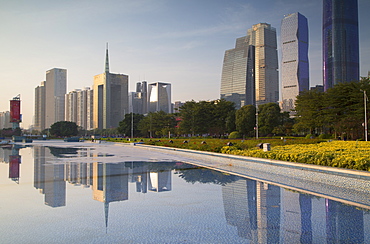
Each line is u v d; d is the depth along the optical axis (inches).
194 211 301.3
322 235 232.2
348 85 1900.8
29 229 248.1
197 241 220.2
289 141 1497.3
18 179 508.4
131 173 580.4
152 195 378.9
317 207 311.7
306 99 2358.5
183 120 2999.5
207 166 690.2
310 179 479.2
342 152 553.0
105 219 275.6
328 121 1993.1
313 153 565.3
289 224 258.8
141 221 269.0
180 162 788.6
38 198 363.9
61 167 681.0
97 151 1274.6
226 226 254.5
